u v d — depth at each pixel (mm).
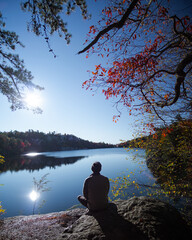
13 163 54438
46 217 4270
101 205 2896
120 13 3217
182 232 2240
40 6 3043
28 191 17500
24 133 173500
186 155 4824
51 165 45438
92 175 3096
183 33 2752
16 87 6461
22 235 3146
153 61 3373
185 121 4324
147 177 10094
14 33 4574
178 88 2785
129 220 2430
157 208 2631
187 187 4727
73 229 2465
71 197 14102
